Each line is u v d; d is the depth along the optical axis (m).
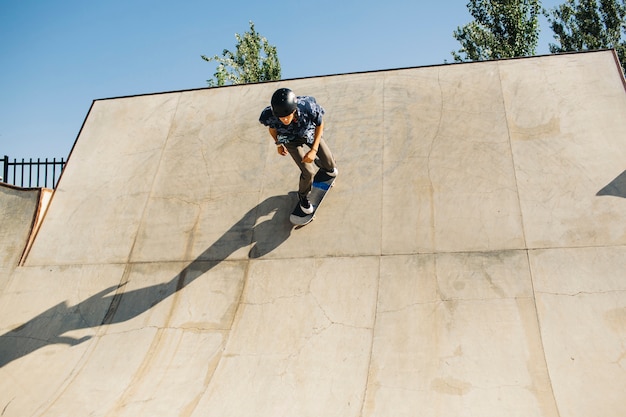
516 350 4.43
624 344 4.27
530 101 6.28
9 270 6.63
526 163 5.79
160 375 4.97
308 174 5.59
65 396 4.95
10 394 5.12
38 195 7.22
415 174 6.10
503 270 5.05
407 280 5.23
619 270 4.76
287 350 4.92
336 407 4.31
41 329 5.84
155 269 6.12
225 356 5.01
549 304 4.70
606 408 3.86
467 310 4.84
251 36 20.53
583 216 5.22
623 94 5.96
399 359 4.60
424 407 4.16
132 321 5.65
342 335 4.93
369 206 5.98
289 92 4.97
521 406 4.01
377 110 6.84
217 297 5.64
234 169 6.84
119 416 4.58
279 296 5.45
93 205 7.01
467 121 6.36
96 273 6.29
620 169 5.43
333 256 5.66
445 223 5.59
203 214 6.50
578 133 5.83
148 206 6.79
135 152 7.45
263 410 4.41
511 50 17.16
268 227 6.14
